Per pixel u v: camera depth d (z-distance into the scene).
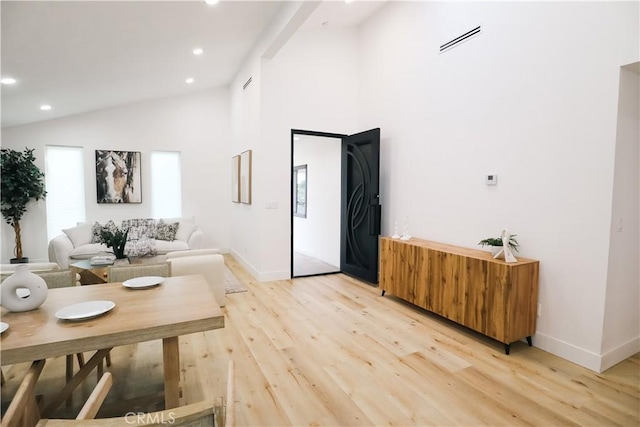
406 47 4.16
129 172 6.11
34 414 1.15
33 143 5.54
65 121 5.69
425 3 3.86
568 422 1.89
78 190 5.87
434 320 3.36
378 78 4.71
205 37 4.09
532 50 2.77
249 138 5.24
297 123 4.86
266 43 4.29
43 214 5.67
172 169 6.49
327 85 5.02
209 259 3.63
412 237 4.06
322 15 4.68
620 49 2.26
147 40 3.73
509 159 2.97
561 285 2.62
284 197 4.84
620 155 2.35
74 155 5.82
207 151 6.67
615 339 2.52
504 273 2.62
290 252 4.93
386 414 1.95
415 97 4.04
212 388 2.20
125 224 5.77
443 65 3.63
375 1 4.43
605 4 2.32
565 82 2.55
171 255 3.81
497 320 2.69
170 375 1.69
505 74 2.98
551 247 2.68
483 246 3.21
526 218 2.85
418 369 2.44
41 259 5.69
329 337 2.96
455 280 3.05
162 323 1.56
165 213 6.48
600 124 2.37
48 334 1.43
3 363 1.29
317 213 6.55
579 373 2.40
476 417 1.92
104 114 5.92
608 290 2.39
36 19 2.77
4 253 5.54
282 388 2.20
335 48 5.06
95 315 1.62
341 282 4.75
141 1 2.92
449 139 3.58
